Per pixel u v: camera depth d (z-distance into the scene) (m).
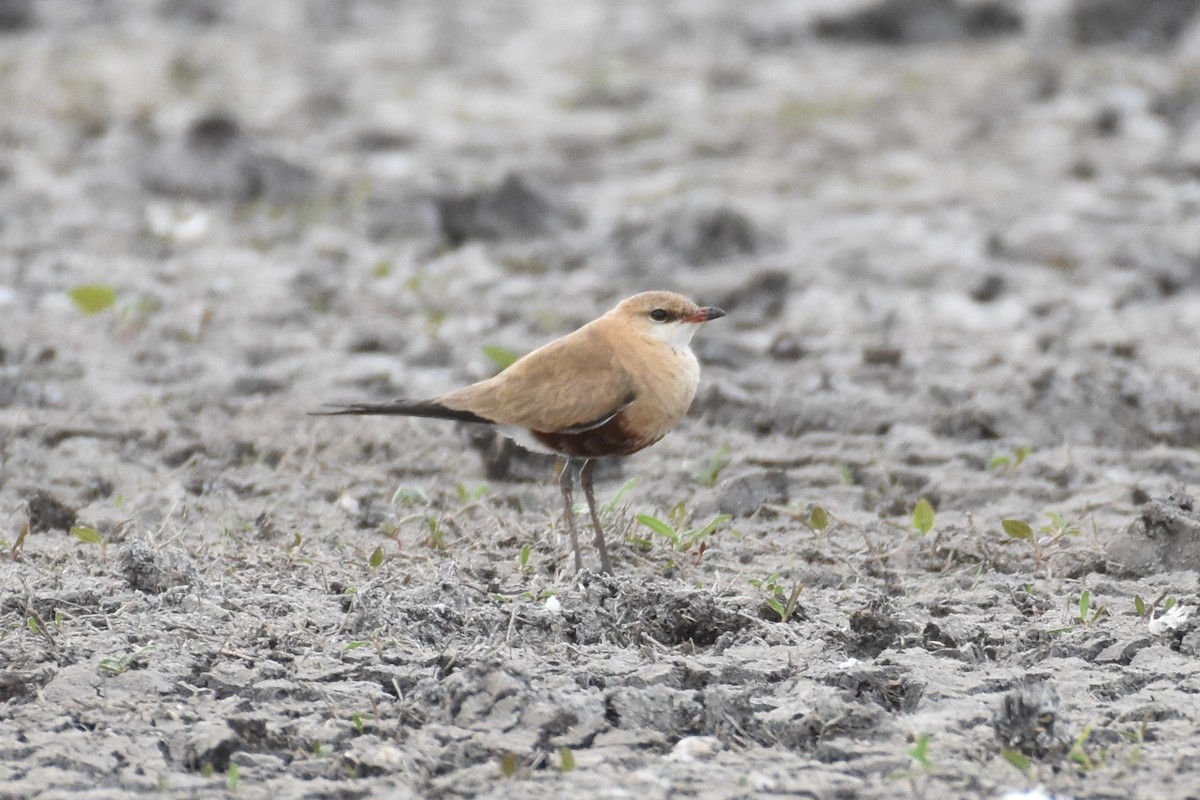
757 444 12.81
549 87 29.78
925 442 12.75
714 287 17.55
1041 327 16.25
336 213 20.41
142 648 8.28
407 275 18.09
